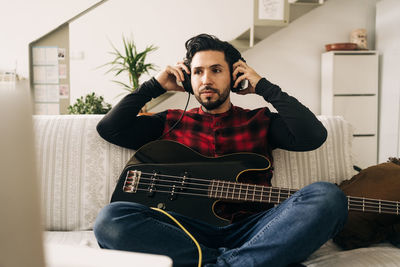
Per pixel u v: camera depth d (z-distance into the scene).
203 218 1.26
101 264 0.38
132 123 1.48
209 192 1.28
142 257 0.40
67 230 1.46
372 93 4.37
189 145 1.45
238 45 4.26
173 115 1.52
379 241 1.24
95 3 3.89
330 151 1.60
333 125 1.63
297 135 1.36
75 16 3.92
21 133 0.26
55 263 0.38
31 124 0.26
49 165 1.48
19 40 3.92
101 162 1.50
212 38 1.45
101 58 4.24
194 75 1.44
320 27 4.63
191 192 1.31
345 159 1.61
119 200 1.34
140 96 1.49
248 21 4.46
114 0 4.21
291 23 4.58
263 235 1.01
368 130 4.40
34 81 4.02
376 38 4.55
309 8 4.12
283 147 1.46
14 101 0.26
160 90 1.54
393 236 1.24
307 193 1.02
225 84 1.43
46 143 1.49
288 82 4.62
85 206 1.47
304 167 1.56
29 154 0.26
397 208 1.14
